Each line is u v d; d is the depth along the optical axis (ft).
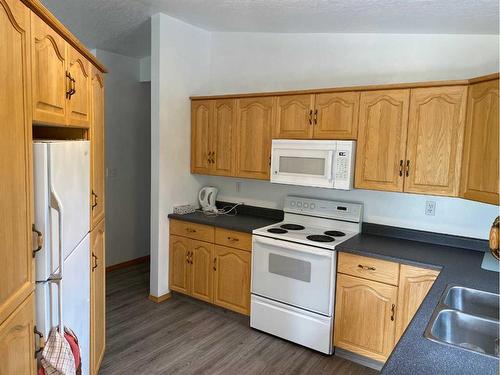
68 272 5.52
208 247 11.40
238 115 11.41
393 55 9.84
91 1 9.71
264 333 10.31
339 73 10.71
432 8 7.31
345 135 9.54
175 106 12.00
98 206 7.93
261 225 10.94
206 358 9.12
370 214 10.28
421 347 4.10
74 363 4.91
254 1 8.80
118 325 10.64
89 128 7.09
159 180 11.76
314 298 9.27
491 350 4.86
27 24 4.14
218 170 12.05
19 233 4.00
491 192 7.14
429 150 8.46
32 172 4.33
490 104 7.26
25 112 4.13
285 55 11.66
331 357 9.28
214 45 13.05
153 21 11.18
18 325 4.00
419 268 7.92
